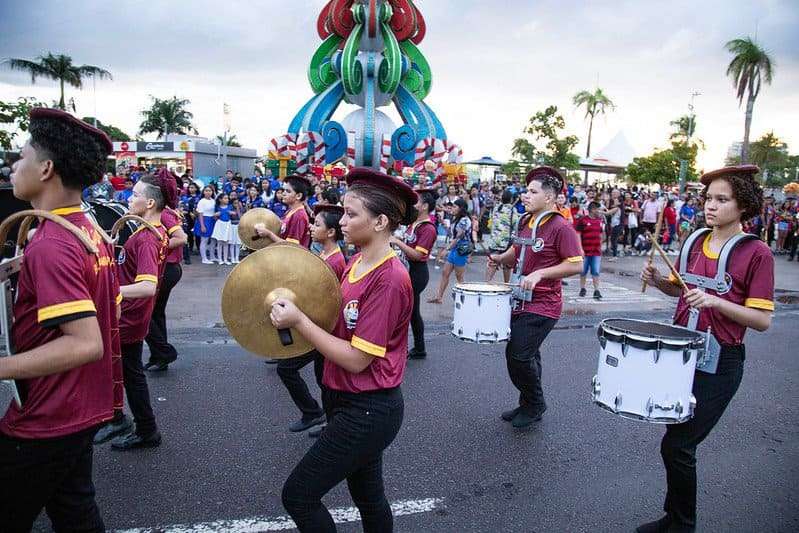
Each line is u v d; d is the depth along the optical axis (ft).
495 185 79.51
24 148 6.64
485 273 40.45
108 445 13.52
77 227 6.76
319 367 14.17
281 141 62.03
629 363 9.41
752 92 117.50
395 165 62.85
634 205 60.23
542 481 12.71
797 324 29.30
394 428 8.05
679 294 11.01
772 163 160.86
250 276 7.59
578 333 25.75
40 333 6.58
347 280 8.30
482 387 18.43
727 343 9.82
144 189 13.53
